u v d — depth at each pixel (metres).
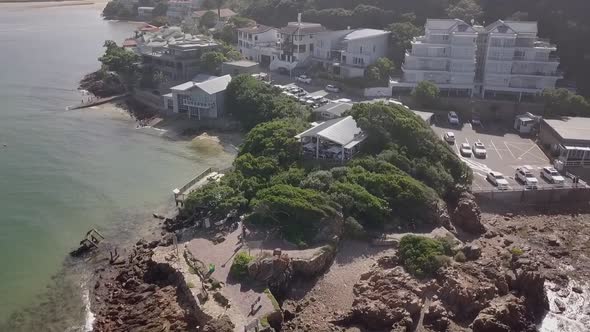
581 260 71.94
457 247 68.00
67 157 102.75
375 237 70.38
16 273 67.81
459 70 120.06
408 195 74.12
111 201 85.75
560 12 135.12
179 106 124.00
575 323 60.06
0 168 96.25
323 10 165.12
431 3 152.50
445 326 56.50
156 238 75.00
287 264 62.41
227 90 121.00
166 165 100.00
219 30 175.50
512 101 117.94
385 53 138.50
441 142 90.31
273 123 92.69
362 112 90.81
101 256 71.56
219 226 73.44
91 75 158.62
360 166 79.56
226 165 99.38
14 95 142.50
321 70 139.88
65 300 63.12
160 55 144.75
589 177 91.00
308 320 57.81
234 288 60.00
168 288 63.22
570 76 128.75
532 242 75.56
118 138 113.94
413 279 61.19
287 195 71.50
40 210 82.50
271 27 164.88
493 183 86.69
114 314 60.22
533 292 61.84
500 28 117.12
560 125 100.50
